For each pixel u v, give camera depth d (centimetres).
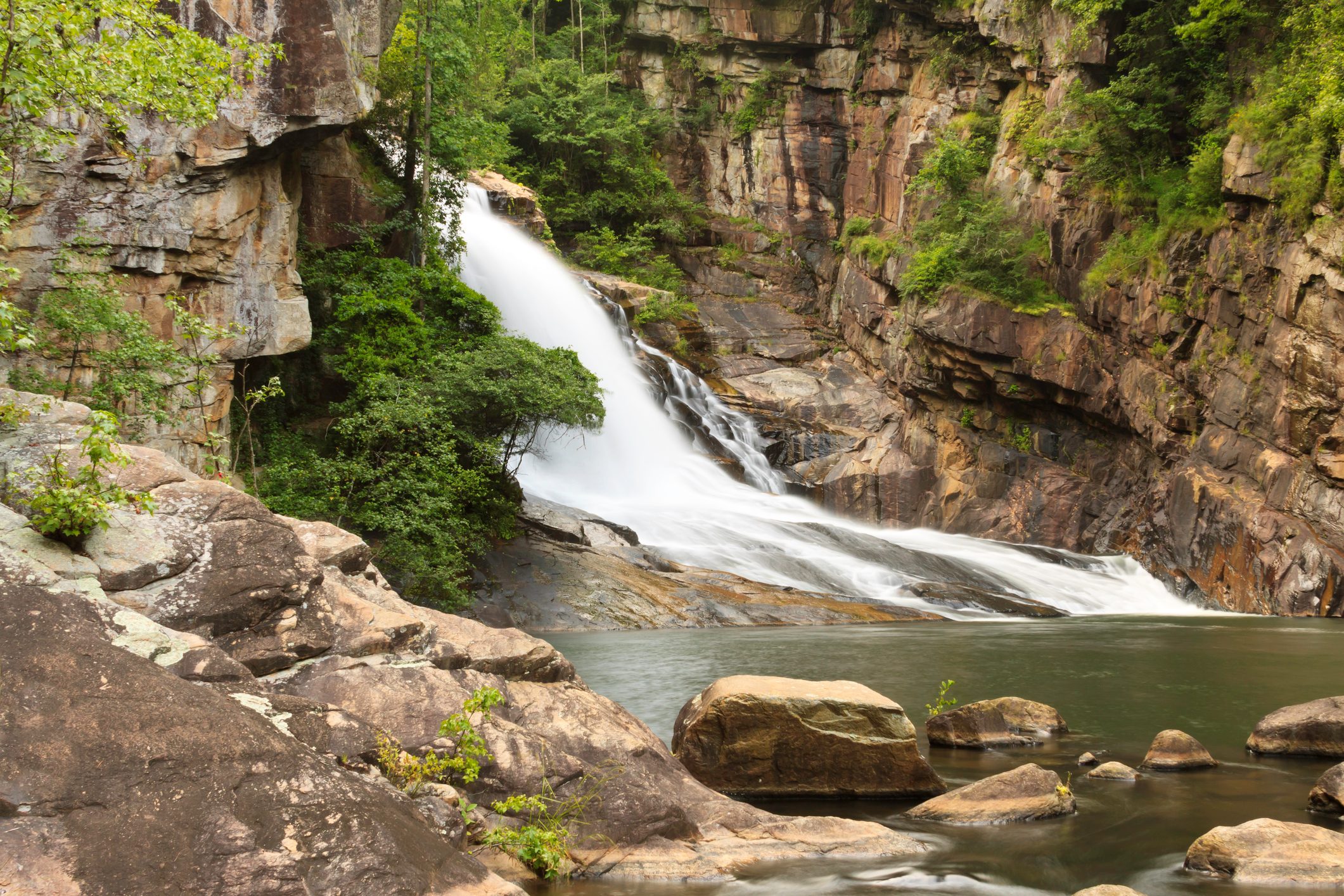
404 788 636
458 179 3023
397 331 2417
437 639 802
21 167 1557
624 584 2423
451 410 2231
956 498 3956
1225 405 3212
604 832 708
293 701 648
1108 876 695
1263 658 1880
